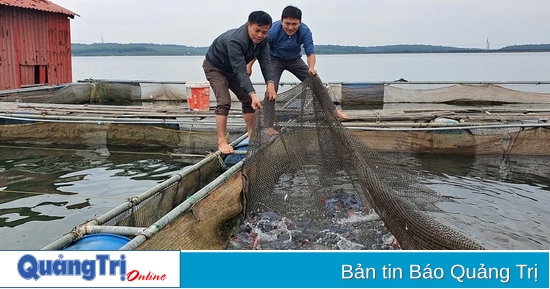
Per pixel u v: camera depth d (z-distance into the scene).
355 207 5.14
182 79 30.14
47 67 15.93
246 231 4.91
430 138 8.32
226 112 5.78
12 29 14.20
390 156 8.27
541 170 7.50
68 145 9.30
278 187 5.29
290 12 5.94
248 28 5.13
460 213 5.53
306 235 4.79
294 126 5.50
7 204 5.95
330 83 15.07
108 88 16.31
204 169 5.68
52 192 6.45
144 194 4.40
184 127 8.96
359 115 9.16
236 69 5.18
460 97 15.11
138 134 9.13
